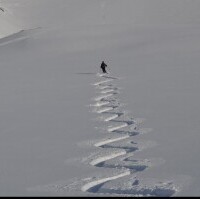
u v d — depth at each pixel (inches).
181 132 730.2
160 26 4409.5
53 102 1192.2
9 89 1582.2
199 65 1828.2
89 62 2709.2
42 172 553.3
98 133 765.9
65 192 475.8
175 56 2357.3
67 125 858.1
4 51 4055.1
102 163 590.9
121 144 669.3
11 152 665.6
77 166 571.5
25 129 844.6
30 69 2475.4
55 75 2031.3
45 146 691.4
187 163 558.6
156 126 790.5
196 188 472.4
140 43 3449.8
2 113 1055.0
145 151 623.2
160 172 527.5
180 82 1375.5
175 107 968.3
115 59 2721.5
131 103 1074.1
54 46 3996.1
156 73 1710.1
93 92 1364.4
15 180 525.0
